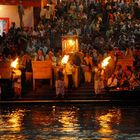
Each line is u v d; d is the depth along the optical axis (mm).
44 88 59094
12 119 44344
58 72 57656
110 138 35438
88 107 52438
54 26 66000
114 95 56562
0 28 71250
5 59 58250
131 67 58281
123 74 57812
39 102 55281
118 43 64312
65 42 61969
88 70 59500
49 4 68500
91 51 61094
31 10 70688
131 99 56156
